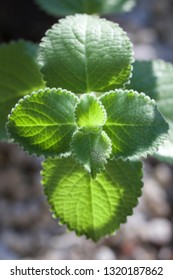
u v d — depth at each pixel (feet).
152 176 2.71
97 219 1.03
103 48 0.98
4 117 1.11
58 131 0.93
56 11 1.24
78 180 1.00
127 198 1.00
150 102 0.93
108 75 0.97
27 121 0.92
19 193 2.60
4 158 2.73
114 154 0.93
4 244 2.38
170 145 1.02
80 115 0.93
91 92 0.98
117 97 0.94
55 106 0.93
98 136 0.92
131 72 1.04
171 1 3.70
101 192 1.01
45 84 1.03
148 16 3.52
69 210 1.02
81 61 0.97
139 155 0.92
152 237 2.47
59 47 0.98
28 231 2.46
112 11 1.24
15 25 3.14
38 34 3.14
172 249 2.45
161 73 1.10
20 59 1.13
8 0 3.18
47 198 1.01
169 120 1.06
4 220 2.48
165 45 3.30
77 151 0.91
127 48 0.97
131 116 0.93
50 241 2.42
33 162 2.73
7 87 1.13
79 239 2.42
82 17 1.01
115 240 2.43
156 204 2.60
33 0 3.19
